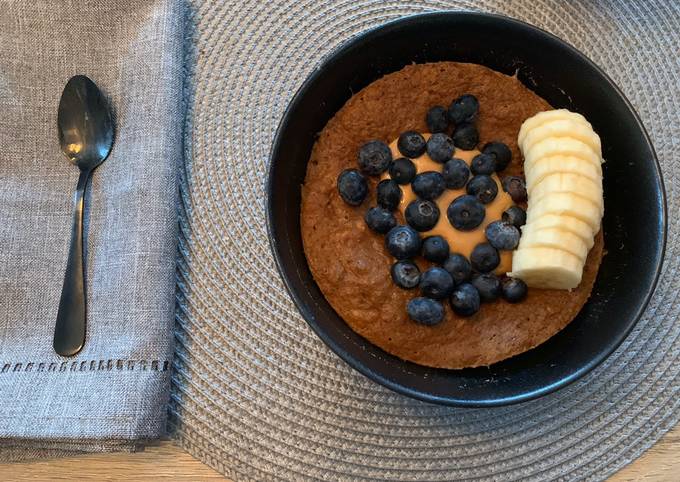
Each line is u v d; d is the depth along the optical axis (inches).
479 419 11.8
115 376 11.6
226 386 11.9
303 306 10.3
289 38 13.2
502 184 11.6
